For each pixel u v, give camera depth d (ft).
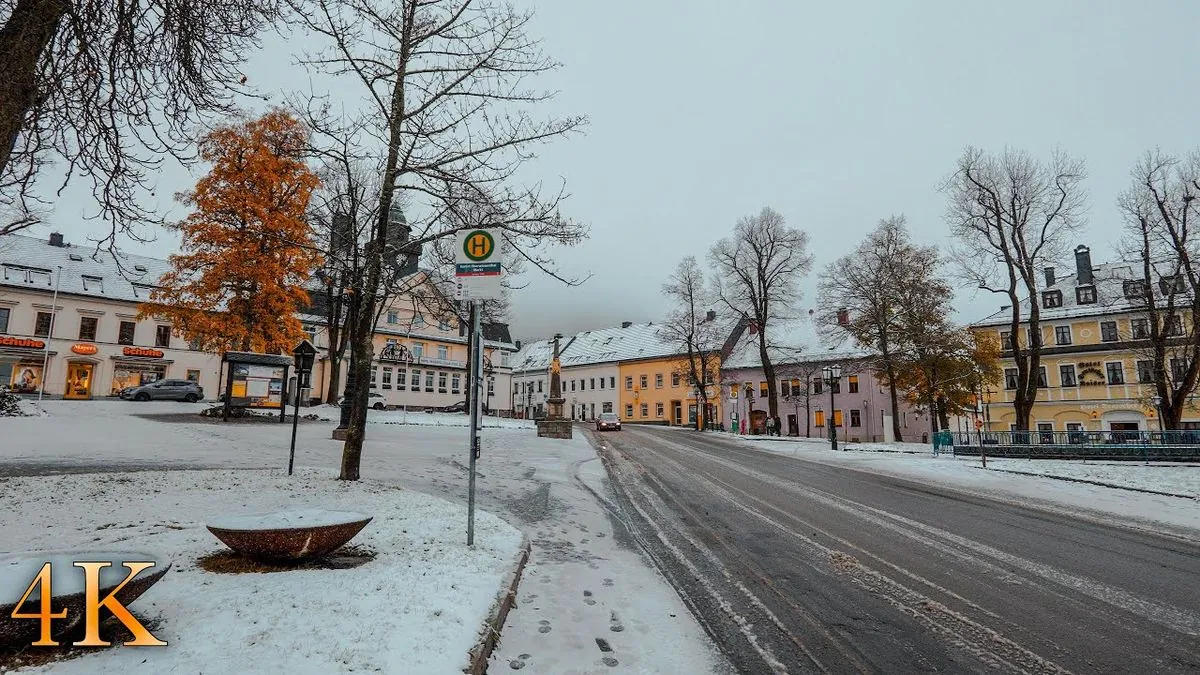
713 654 14.32
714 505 36.60
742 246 136.98
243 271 79.30
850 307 117.19
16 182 22.72
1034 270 91.40
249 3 21.97
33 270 131.34
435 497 29.53
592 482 44.55
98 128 21.40
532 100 30.94
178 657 10.59
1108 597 19.54
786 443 105.50
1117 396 136.15
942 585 20.58
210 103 23.66
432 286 48.73
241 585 14.78
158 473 32.58
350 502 26.43
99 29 20.84
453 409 174.50
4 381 123.75
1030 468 58.49
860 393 161.38
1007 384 150.51
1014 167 92.07
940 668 13.85
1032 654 14.78
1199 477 49.14
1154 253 86.74
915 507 37.58
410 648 11.73
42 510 22.24
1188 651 15.12
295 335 85.76
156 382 115.96
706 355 166.09
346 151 31.24
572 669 12.98
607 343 251.80
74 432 53.98
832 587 20.07
